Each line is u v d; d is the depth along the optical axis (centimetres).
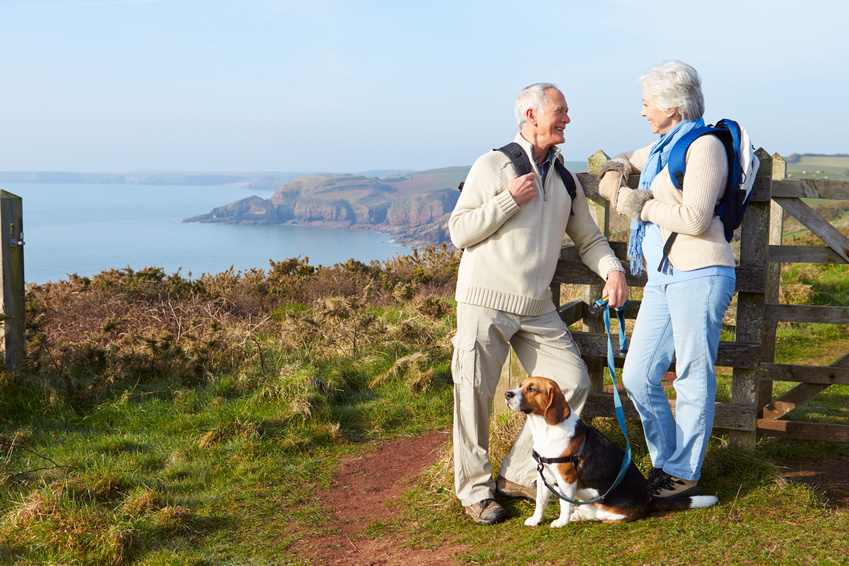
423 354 626
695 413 289
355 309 770
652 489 306
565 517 291
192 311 828
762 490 306
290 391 525
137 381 570
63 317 790
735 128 273
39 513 319
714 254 274
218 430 457
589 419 385
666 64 283
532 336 312
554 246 304
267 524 334
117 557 291
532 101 289
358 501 364
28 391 514
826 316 376
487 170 298
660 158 287
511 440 376
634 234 306
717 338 284
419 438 476
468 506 315
